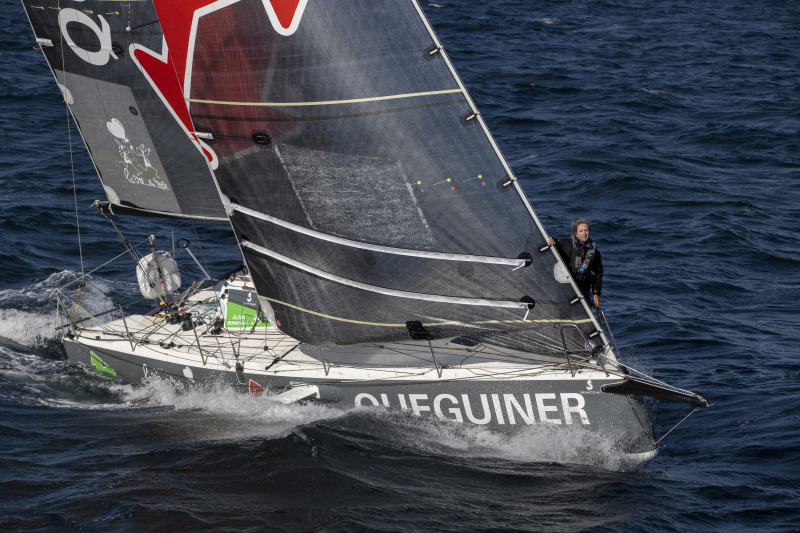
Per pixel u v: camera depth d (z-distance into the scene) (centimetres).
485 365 3177
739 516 2712
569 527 2638
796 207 6344
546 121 8694
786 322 4406
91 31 3528
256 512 2695
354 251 3059
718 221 5903
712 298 4747
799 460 3033
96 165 3888
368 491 2817
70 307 4419
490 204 2919
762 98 10038
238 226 3216
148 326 3828
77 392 3594
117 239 5438
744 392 3597
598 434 3014
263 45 2906
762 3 19512
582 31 14938
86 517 2658
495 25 14925
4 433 3159
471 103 2822
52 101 8862
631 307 4584
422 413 3189
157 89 3522
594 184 6675
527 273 2989
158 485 2847
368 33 2812
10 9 14812
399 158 2923
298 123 2961
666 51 13288
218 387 3431
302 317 3238
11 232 5334
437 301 3072
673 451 3159
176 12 2956
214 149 3125
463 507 2736
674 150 7775
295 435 3148
